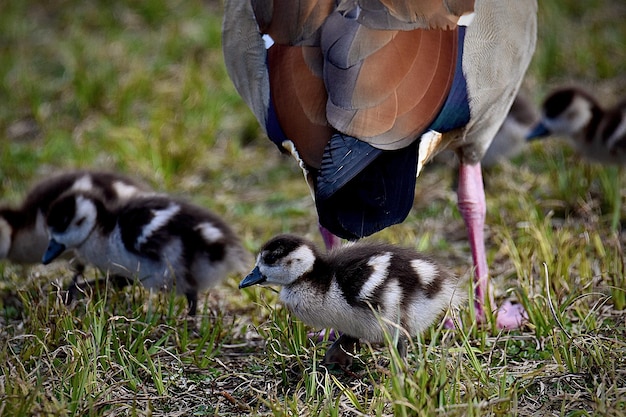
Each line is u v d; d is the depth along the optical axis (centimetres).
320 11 906
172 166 1580
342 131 837
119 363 973
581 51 1889
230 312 1152
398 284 952
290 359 989
